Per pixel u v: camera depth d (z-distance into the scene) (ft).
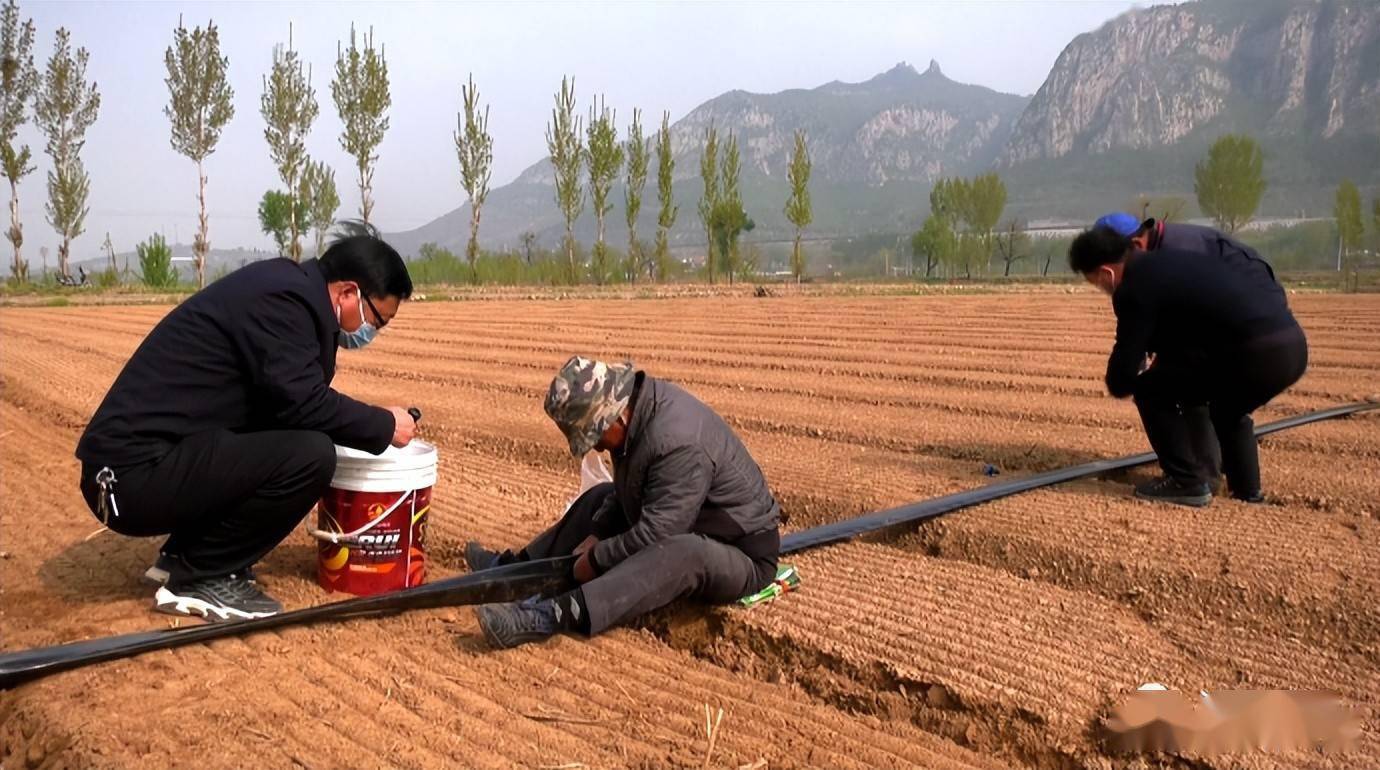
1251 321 17.98
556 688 12.67
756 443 26.53
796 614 14.48
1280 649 13.93
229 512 13.71
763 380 37.11
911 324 59.36
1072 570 16.89
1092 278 19.16
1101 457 24.18
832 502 20.53
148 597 15.33
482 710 12.01
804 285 131.64
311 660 13.19
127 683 12.38
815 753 11.37
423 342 51.06
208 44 111.55
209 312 13.19
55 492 21.66
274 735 11.26
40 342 49.75
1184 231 19.03
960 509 19.54
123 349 46.85
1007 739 11.90
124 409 13.03
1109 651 13.65
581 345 49.42
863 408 31.48
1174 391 19.27
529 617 13.48
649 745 11.38
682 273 162.81
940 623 14.39
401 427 14.69
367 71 114.93
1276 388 18.63
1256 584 15.48
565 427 12.98
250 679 12.59
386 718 11.74
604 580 13.34
